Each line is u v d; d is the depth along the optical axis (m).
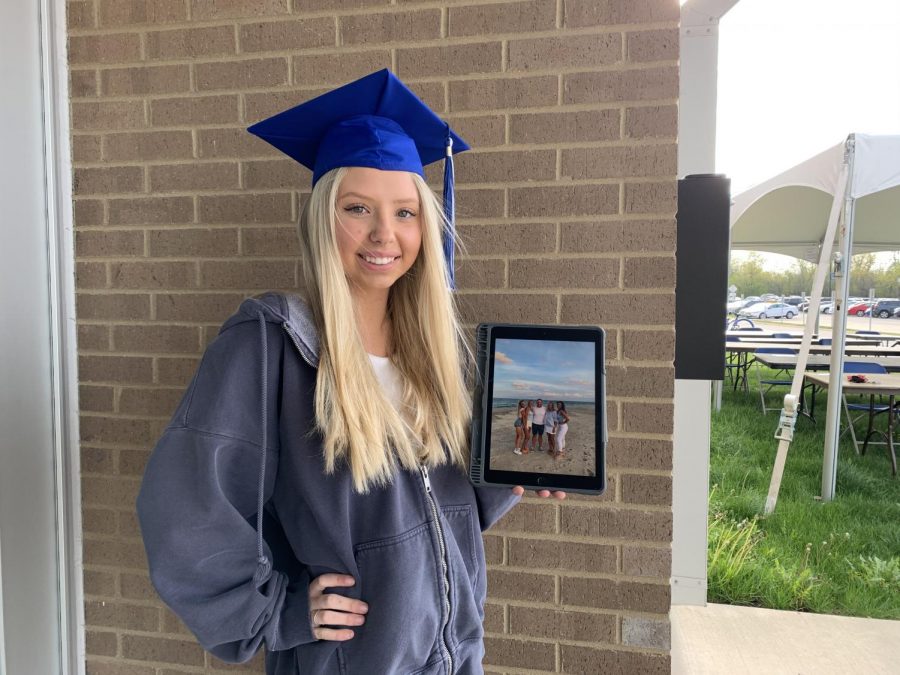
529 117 1.48
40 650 1.66
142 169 1.65
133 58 1.63
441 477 1.14
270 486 0.95
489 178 1.51
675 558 2.53
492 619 1.57
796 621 2.46
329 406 0.95
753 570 2.80
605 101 1.44
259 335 0.92
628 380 1.48
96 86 1.66
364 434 0.95
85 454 1.73
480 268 1.53
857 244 5.78
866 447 4.70
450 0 1.49
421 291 1.09
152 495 0.85
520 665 1.56
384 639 0.95
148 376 1.69
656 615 1.49
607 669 1.52
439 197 1.53
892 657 2.21
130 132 1.65
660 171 1.43
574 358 1.13
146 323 1.68
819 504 3.67
